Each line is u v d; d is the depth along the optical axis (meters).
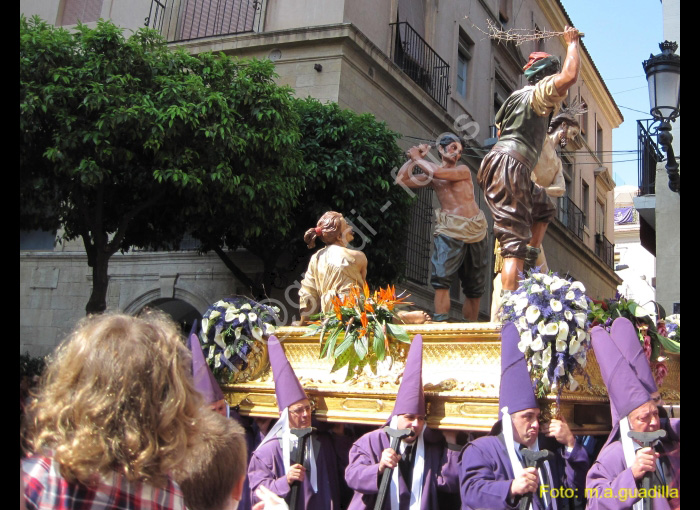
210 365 5.07
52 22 14.16
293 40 12.06
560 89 4.69
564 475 3.82
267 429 4.90
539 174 5.60
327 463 4.32
